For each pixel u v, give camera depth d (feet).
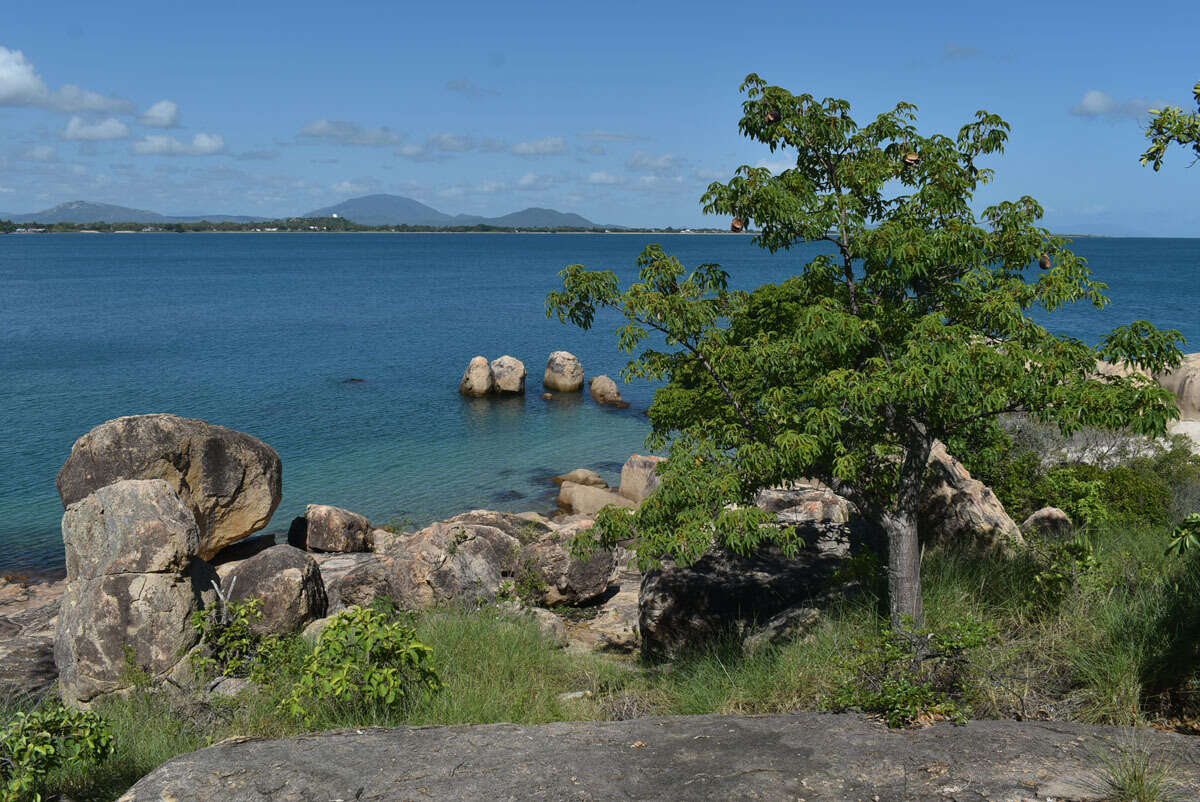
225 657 39.55
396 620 42.73
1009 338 26.17
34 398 141.49
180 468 64.49
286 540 77.71
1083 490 50.80
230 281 447.42
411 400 151.94
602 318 302.45
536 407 149.69
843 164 28.32
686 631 40.50
